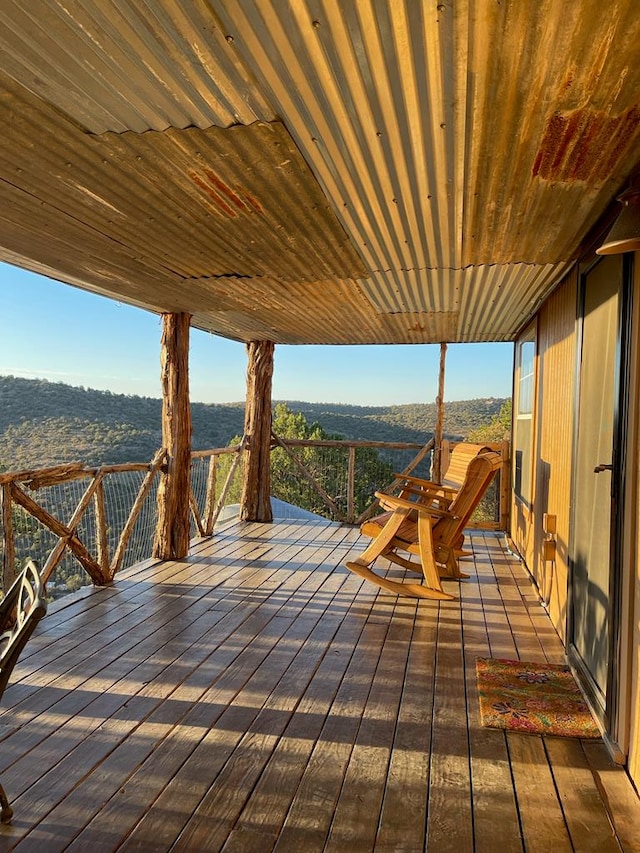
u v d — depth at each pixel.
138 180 2.31
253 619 3.80
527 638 3.55
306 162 2.10
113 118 1.84
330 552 5.83
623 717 2.20
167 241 3.10
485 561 5.65
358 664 3.12
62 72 1.58
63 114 1.82
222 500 7.05
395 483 7.51
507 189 2.29
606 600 2.44
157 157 2.10
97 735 2.37
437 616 3.94
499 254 3.25
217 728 2.44
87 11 1.32
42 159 2.14
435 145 1.93
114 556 4.74
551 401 4.20
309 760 2.21
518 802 1.98
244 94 1.66
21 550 3.77
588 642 2.74
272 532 6.82
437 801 1.98
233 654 3.23
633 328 2.16
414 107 1.69
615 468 2.27
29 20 1.36
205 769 2.14
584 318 3.07
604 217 2.58
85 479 4.36
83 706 2.61
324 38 1.39
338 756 2.24
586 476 2.91
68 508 4.20
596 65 1.46
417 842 1.77
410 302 4.72
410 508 4.47
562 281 3.88
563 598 3.52
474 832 1.82
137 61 1.52
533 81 1.54
